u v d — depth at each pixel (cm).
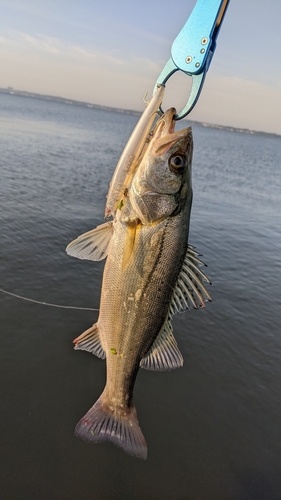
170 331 38
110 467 64
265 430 76
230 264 154
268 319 113
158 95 32
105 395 41
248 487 64
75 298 107
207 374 88
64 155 352
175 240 36
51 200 197
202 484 64
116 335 38
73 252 37
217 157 629
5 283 108
